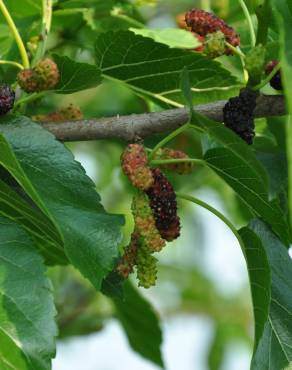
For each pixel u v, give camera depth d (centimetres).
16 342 68
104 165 117
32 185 68
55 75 76
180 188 107
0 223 71
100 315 110
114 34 78
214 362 138
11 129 73
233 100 74
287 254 75
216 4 95
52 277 110
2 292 69
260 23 73
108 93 107
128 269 73
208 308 143
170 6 107
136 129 76
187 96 70
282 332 73
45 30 81
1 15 89
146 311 95
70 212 70
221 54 74
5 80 89
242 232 72
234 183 73
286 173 76
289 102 62
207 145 76
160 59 80
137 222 72
